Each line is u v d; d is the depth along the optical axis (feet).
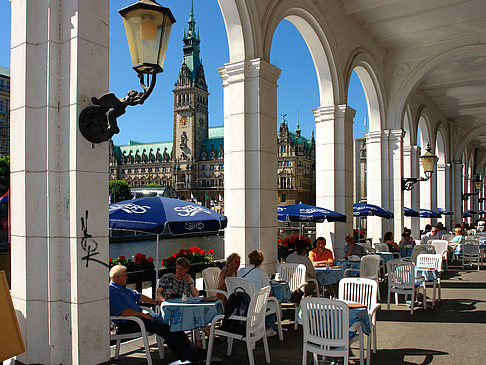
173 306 15.65
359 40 38.45
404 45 43.47
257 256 19.12
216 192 374.63
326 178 33.47
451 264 48.03
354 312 14.96
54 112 13.79
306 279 23.26
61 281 13.67
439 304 26.63
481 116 75.87
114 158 434.30
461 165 81.97
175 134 389.39
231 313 15.33
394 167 44.29
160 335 15.78
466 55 41.73
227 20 23.40
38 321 13.73
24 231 13.75
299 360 16.30
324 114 33.30
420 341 18.80
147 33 12.35
